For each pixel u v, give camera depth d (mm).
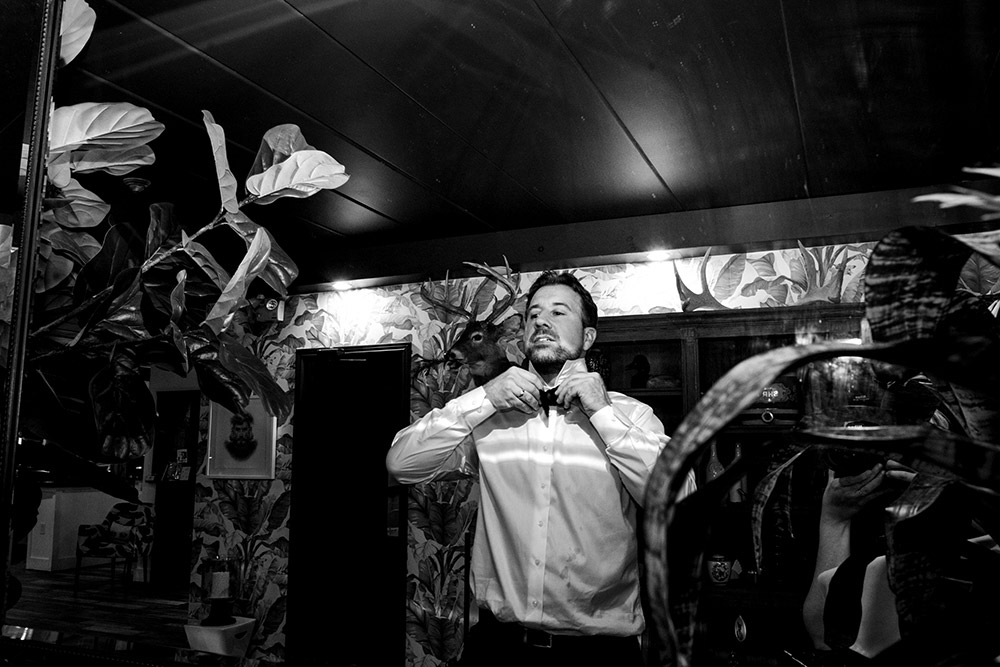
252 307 1502
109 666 772
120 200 1134
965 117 552
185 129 1179
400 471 1069
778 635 468
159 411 1146
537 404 998
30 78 771
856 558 387
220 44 1021
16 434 738
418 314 1588
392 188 1074
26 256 759
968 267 432
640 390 1021
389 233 1089
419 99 1015
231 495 1906
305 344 1452
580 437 977
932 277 186
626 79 798
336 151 1139
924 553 251
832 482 422
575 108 878
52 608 898
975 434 223
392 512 1137
